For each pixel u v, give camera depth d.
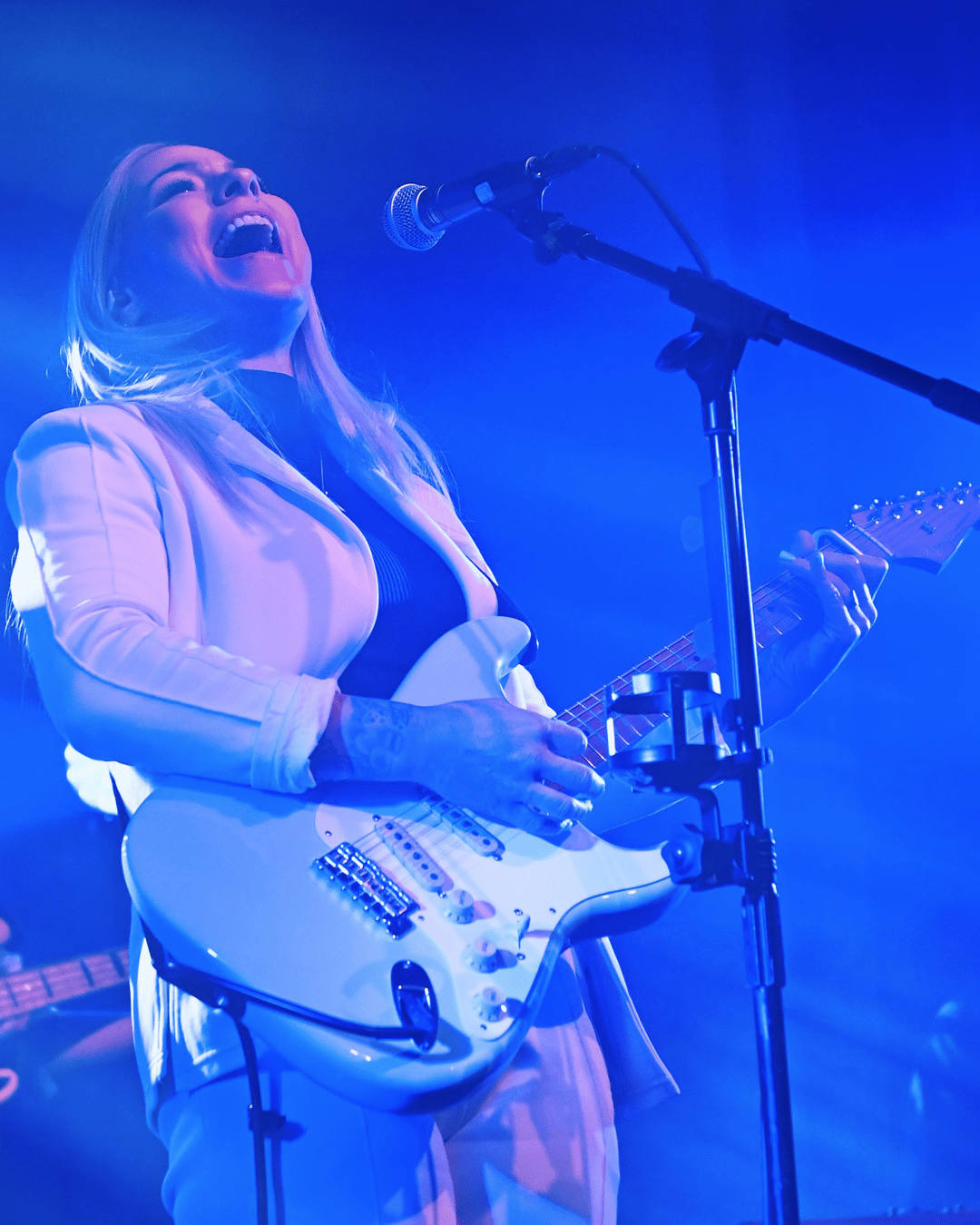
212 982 1.49
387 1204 1.48
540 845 1.72
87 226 2.21
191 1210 1.52
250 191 2.21
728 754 1.55
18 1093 3.24
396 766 1.65
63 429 1.81
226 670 1.62
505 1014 1.52
